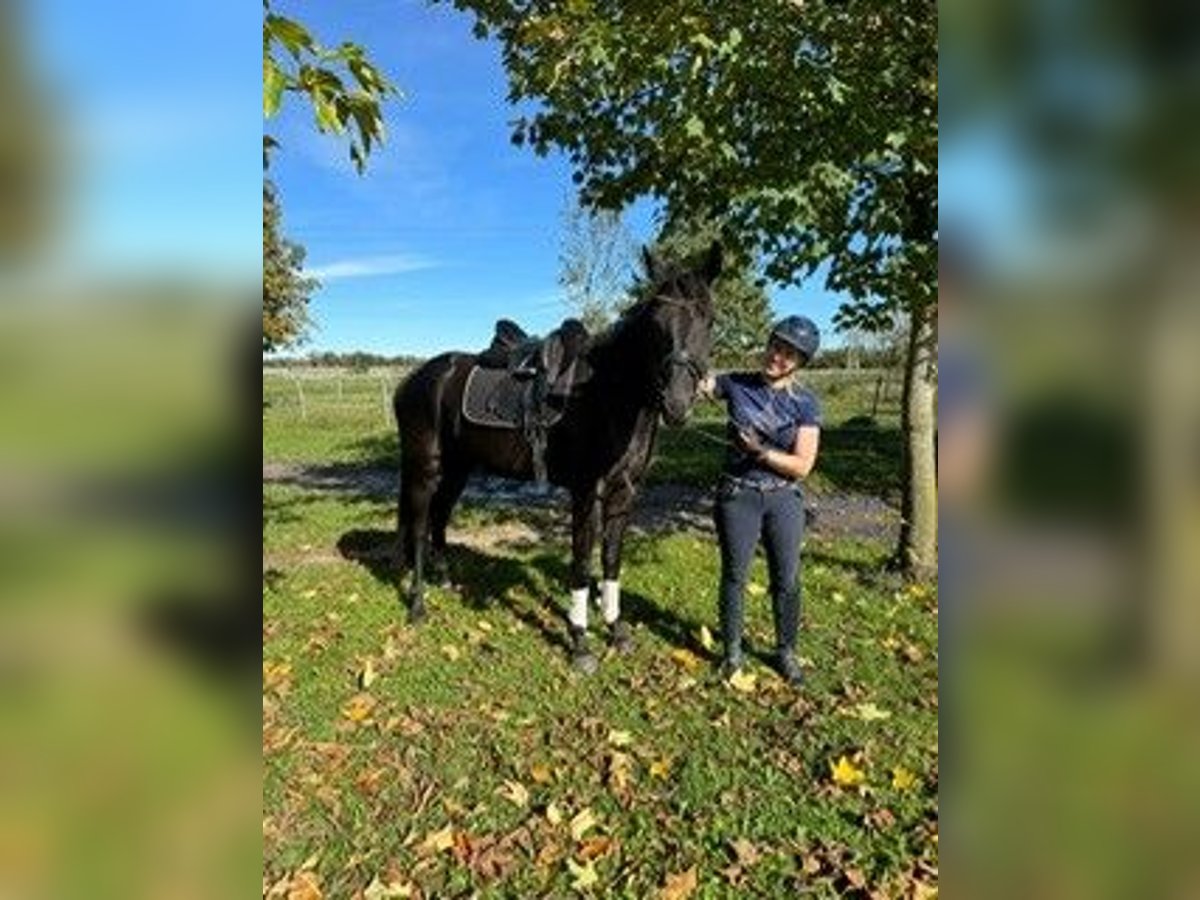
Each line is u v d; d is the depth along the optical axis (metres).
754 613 5.50
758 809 3.39
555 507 8.96
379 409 22.11
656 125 5.06
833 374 24.00
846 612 5.48
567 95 5.36
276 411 22.11
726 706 4.27
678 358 4.07
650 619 5.43
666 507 8.95
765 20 4.15
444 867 3.09
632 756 3.80
